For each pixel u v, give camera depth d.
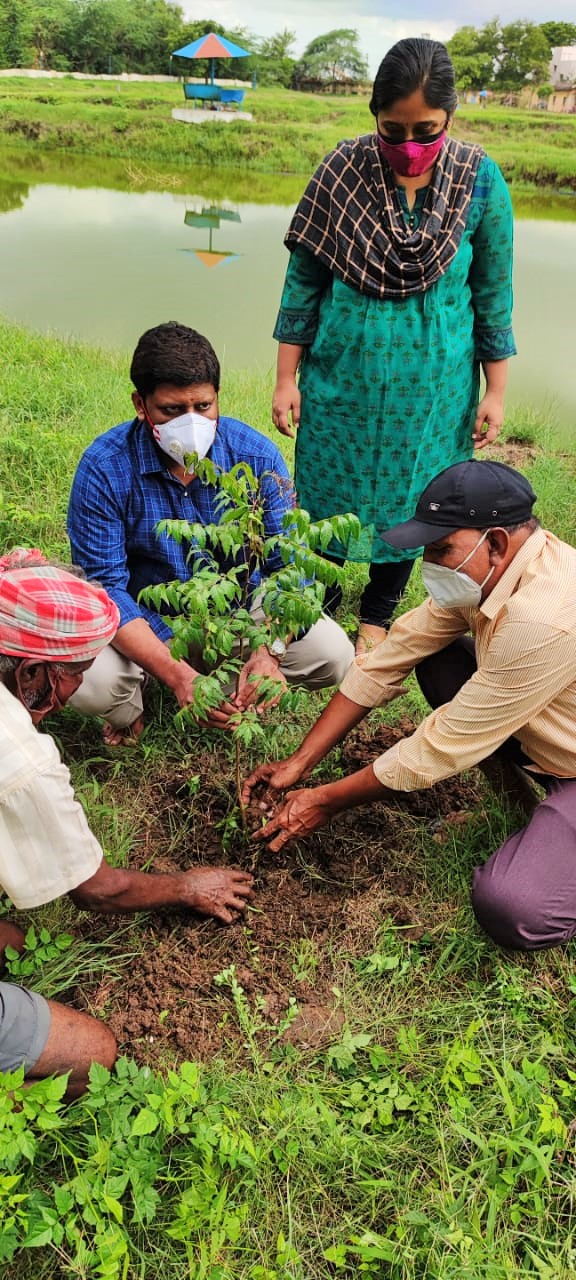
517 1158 2.00
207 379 2.48
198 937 2.49
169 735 3.16
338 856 2.76
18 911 2.46
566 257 11.70
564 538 4.62
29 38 43.69
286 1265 1.78
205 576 2.23
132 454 2.75
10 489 4.49
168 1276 1.78
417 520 2.20
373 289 3.00
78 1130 1.99
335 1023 2.30
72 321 8.15
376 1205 1.91
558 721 2.37
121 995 2.34
